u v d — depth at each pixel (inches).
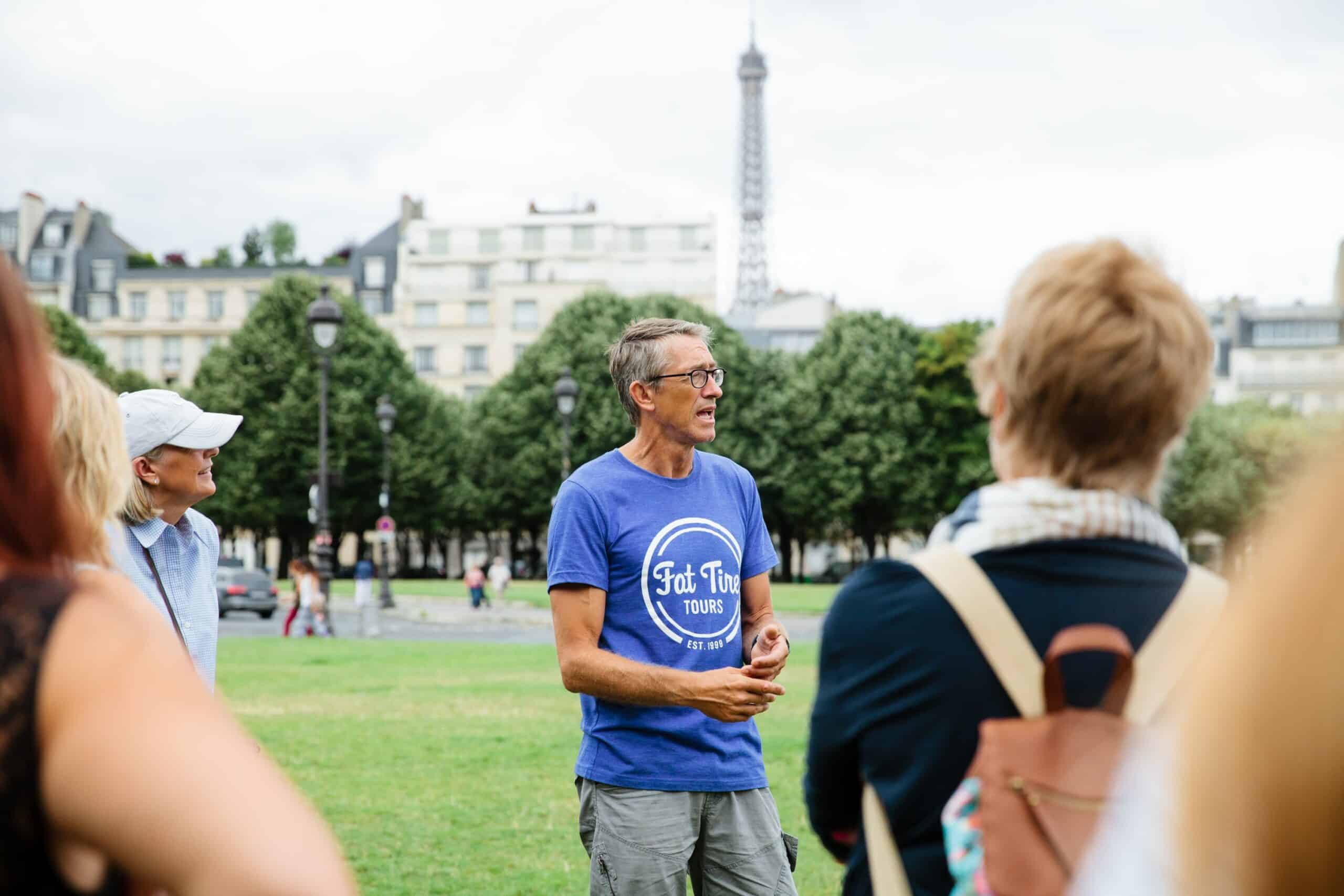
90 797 44.8
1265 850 35.0
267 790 46.1
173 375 3659.0
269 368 1940.2
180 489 148.2
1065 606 70.9
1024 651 70.2
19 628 46.8
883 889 73.0
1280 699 34.8
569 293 3636.8
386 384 2027.6
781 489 2069.4
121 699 46.1
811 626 1055.0
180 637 147.0
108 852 45.5
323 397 954.1
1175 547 75.4
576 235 3727.9
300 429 1902.1
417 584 2037.4
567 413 1146.0
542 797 305.6
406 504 2095.2
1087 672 69.6
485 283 3703.3
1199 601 71.5
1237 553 38.6
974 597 71.6
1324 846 33.9
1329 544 34.8
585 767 142.8
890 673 73.2
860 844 77.5
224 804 44.5
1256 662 35.8
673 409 146.9
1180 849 38.9
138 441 144.6
